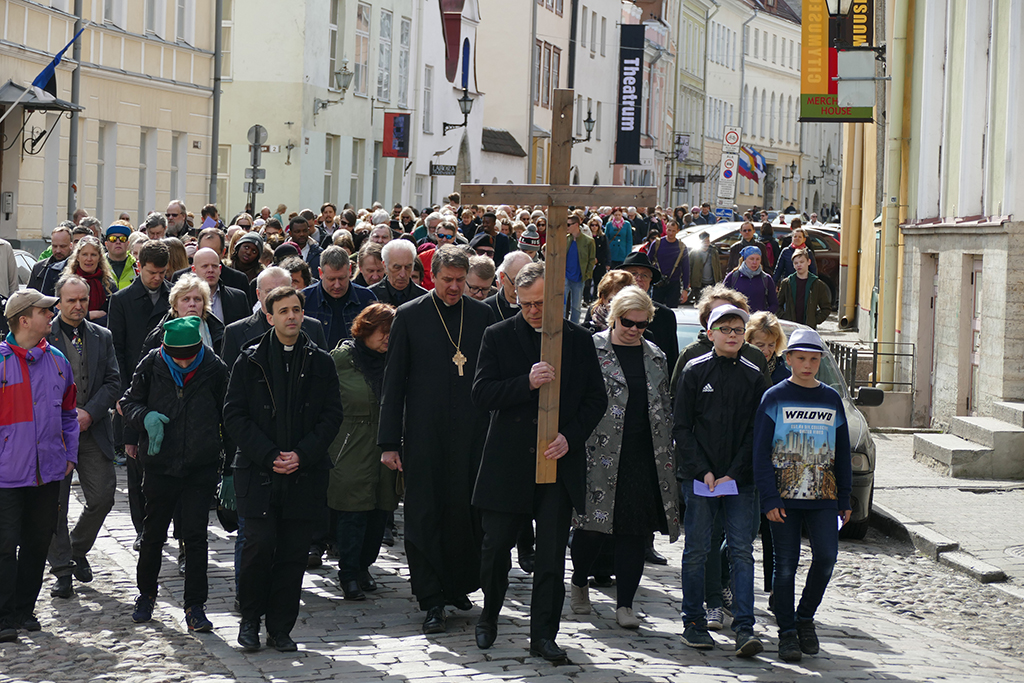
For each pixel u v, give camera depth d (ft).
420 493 44.09
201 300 48.83
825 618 49.08
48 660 40.57
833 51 111.34
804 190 578.25
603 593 50.06
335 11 214.28
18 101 124.67
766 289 96.68
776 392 41.75
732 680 37.96
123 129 159.43
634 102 393.29
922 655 44.06
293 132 200.54
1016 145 82.74
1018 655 46.57
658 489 43.93
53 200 144.25
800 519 42.37
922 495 72.23
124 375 59.88
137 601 45.57
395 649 41.14
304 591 49.44
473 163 286.66
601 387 40.57
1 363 44.16
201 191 181.37
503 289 51.67
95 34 151.33
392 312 48.96
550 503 39.88
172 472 43.45
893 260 108.88
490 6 322.14
